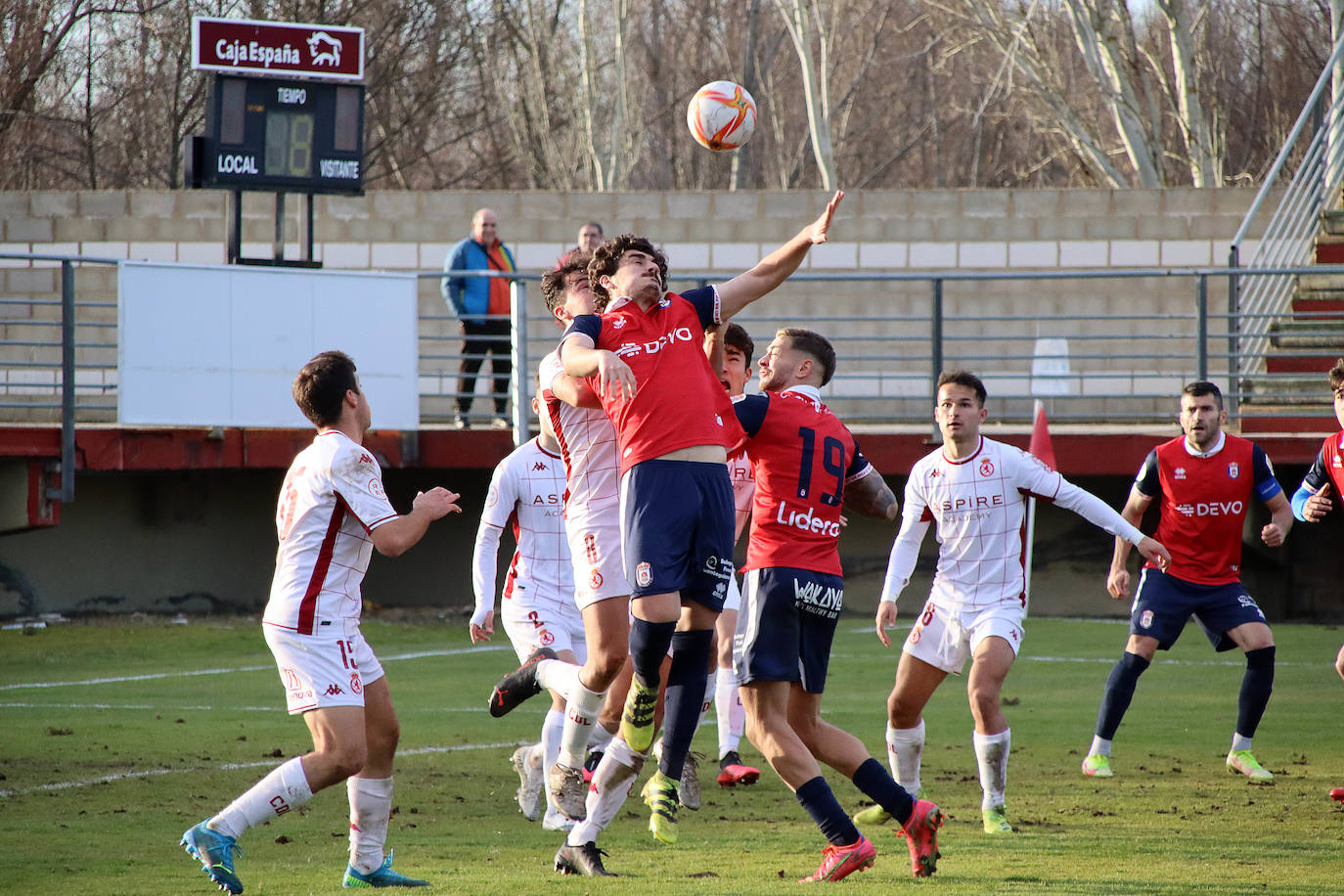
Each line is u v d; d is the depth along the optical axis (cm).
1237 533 2211
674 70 10506
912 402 5416
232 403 3997
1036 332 5416
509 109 9225
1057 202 5416
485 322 4388
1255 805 1886
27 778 2025
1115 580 2291
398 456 4241
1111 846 1605
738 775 2067
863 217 5462
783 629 1484
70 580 4203
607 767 1444
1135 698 2933
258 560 4444
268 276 4038
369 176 9088
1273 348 4812
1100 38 7275
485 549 1973
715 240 5519
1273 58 9800
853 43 10394
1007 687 3097
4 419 5347
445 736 2480
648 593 1391
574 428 1587
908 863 1518
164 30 8281
